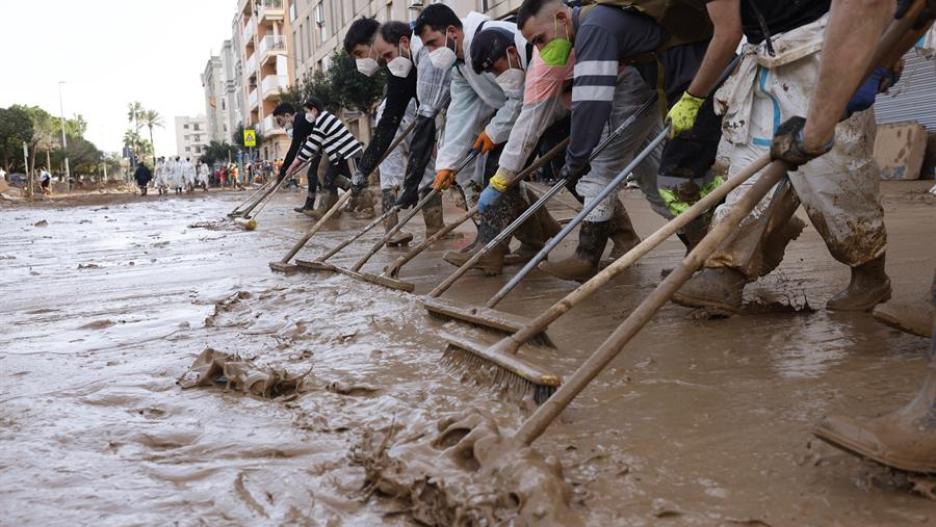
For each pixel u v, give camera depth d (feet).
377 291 15.07
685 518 5.72
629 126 14.66
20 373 10.91
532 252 18.88
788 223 11.82
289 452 7.45
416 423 7.72
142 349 12.06
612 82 13.04
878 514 5.65
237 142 208.64
